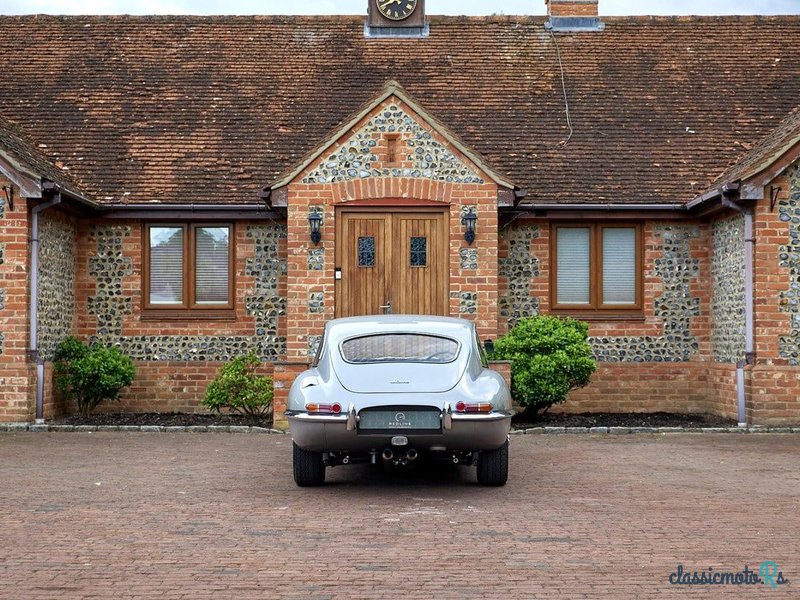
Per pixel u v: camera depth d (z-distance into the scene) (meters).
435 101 20.62
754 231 16.59
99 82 20.92
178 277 18.86
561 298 18.97
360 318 11.34
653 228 18.83
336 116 20.25
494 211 16.70
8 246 16.28
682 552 7.44
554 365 15.97
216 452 13.10
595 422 16.86
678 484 10.55
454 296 16.69
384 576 6.74
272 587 6.49
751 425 16.28
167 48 21.97
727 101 20.67
